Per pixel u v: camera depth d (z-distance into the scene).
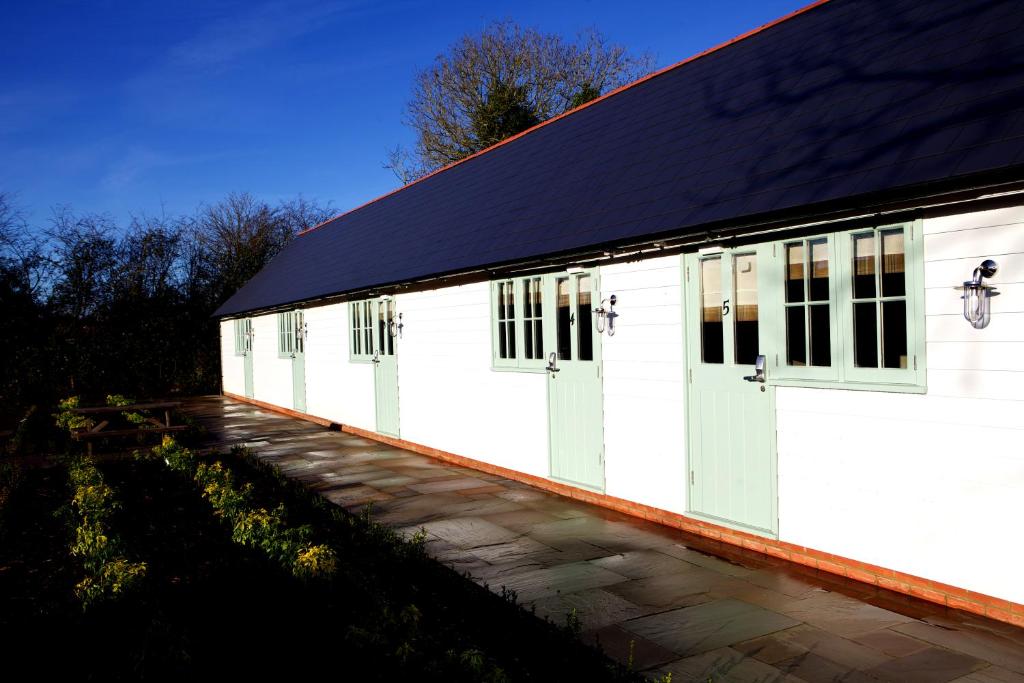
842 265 4.98
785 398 5.38
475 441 9.60
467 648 3.53
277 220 32.50
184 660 3.35
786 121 5.97
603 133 9.24
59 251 21.28
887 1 6.65
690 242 6.04
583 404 7.57
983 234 4.19
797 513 5.32
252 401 20.94
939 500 4.43
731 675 3.65
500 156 12.45
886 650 3.88
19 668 3.69
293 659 3.51
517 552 5.85
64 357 20.41
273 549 5.00
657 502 6.66
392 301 11.84
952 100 4.59
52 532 6.61
